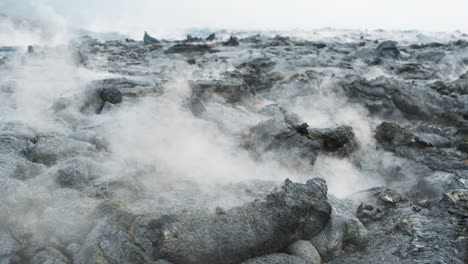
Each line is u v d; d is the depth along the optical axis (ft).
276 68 88.22
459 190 24.84
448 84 66.23
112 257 17.25
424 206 27.20
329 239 20.92
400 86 57.52
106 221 18.61
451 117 52.11
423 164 37.60
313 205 21.03
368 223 23.57
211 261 18.02
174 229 17.84
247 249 18.67
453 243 20.33
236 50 123.95
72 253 18.11
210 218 18.80
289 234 20.02
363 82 58.80
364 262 20.15
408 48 142.82
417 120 53.83
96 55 98.53
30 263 18.02
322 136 36.99
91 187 22.48
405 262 19.45
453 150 41.91
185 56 115.34
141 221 18.44
